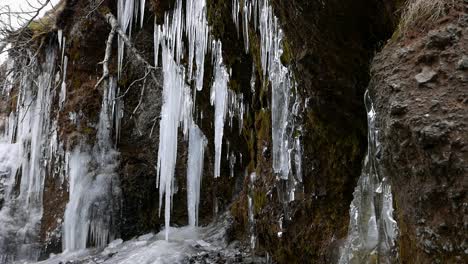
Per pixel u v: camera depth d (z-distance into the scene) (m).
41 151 9.61
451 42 2.09
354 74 3.54
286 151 4.56
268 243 5.35
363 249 3.39
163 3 6.43
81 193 8.88
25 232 9.16
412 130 2.01
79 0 9.28
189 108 7.54
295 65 3.96
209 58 6.05
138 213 9.10
